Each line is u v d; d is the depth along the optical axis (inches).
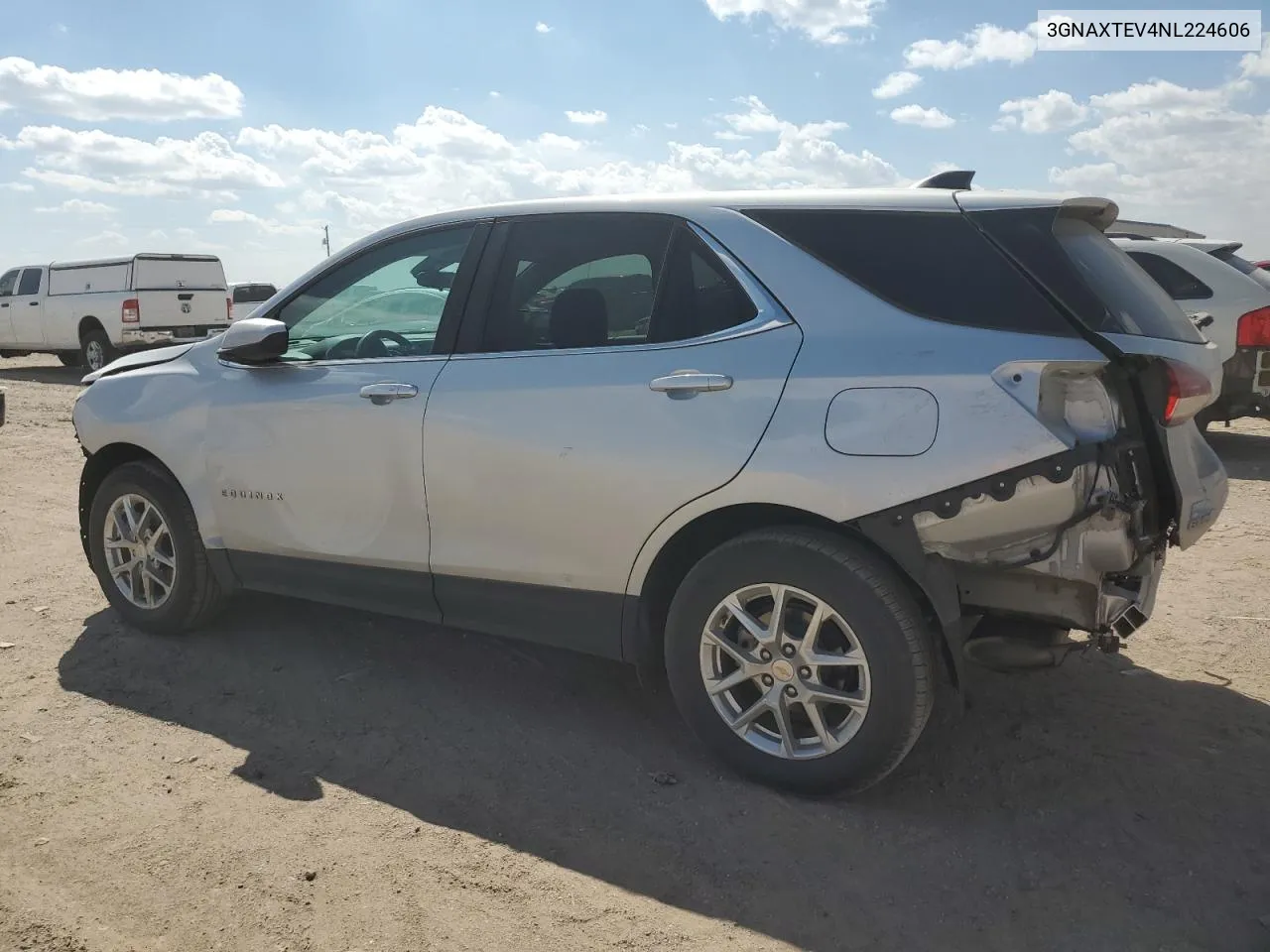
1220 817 122.4
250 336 156.3
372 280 160.1
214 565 173.2
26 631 184.9
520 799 127.4
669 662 132.9
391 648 178.2
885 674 117.7
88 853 114.6
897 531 115.6
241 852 115.2
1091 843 117.3
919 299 120.6
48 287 744.3
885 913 105.0
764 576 123.2
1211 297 325.4
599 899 107.3
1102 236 133.0
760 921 103.9
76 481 318.3
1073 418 113.1
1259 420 429.1
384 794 128.6
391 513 151.3
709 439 124.9
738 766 130.0
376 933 101.6
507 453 138.6
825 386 119.6
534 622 142.8
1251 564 223.6
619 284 137.8
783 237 129.0
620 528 131.7
